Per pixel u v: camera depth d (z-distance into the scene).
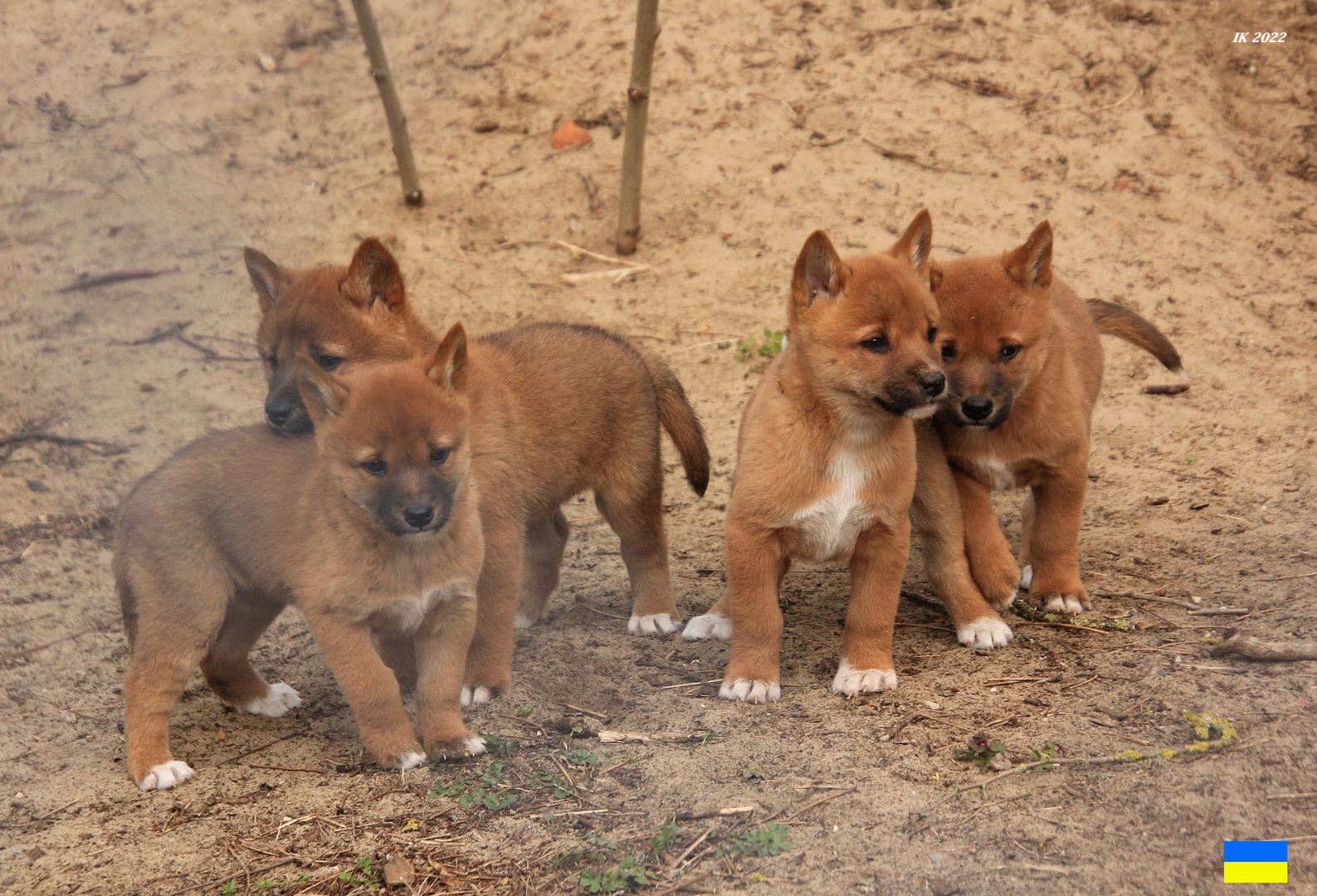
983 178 13.73
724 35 15.66
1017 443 7.18
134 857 5.18
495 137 14.78
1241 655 6.23
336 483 5.76
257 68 16.30
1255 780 4.96
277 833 5.32
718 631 7.60
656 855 4.88
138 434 10.66
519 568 6.91
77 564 8.70
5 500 9.60
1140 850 4.59
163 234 13.84
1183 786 4.97
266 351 7.55
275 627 8.09
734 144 14.30
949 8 15.86
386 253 7.45
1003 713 5.93
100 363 11.91
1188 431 10.28
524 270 12.97
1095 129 14.39
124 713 6.73
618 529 7.93
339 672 5.87
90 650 7.53
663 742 5.96
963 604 7.12
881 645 6.53
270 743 6.39
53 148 15.19
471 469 6.25
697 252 13.09
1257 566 7.71
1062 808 4.94
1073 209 13.29
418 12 16.98
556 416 7.36
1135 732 5.55
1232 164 14.01
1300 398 10.58
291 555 5.99
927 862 4.66
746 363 11.63
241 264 13.34
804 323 6.32
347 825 5.34
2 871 5.11
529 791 5.52
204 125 15.45
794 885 4.60
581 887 4.70
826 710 6.20
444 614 6.05
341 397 5.83
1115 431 10.42
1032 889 4.43
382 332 7.46
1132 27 15.61
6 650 7.50
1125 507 9.09
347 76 16.12
